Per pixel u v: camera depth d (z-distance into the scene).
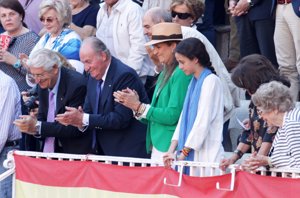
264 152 19.19
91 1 30.52
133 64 26.94
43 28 28.80
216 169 20.06
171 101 21.53
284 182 18.39
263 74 19.47
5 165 22.66
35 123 23.09
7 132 24.33
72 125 22.75
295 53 26.88
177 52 20.84
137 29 27.22
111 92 22.72
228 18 32.97
